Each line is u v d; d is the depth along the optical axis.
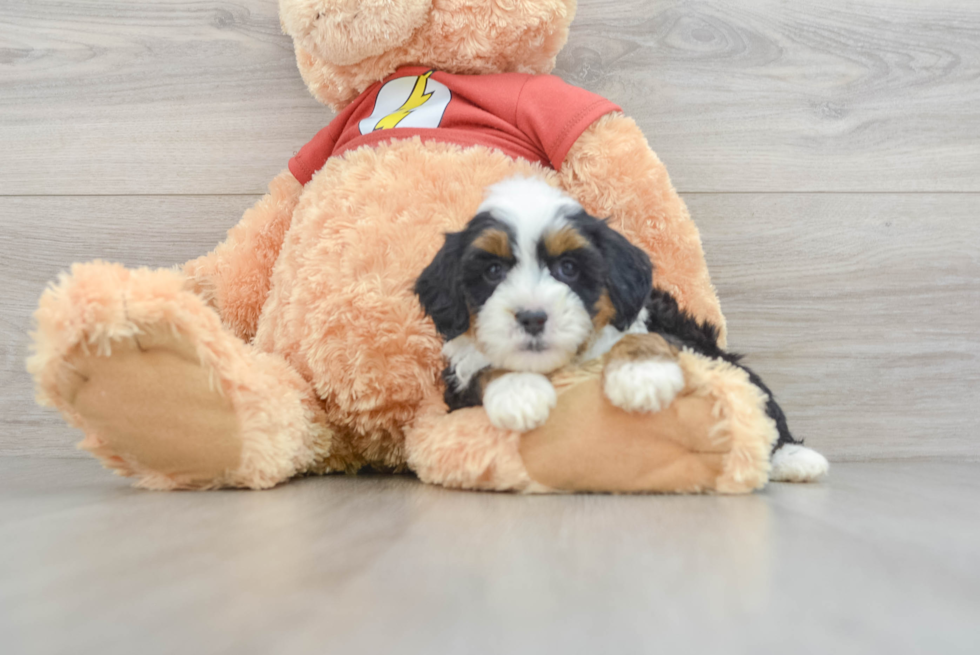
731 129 2.35
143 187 2.43
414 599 0.71
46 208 2.43
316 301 1.65
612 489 1.40
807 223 2.36
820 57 2.34
